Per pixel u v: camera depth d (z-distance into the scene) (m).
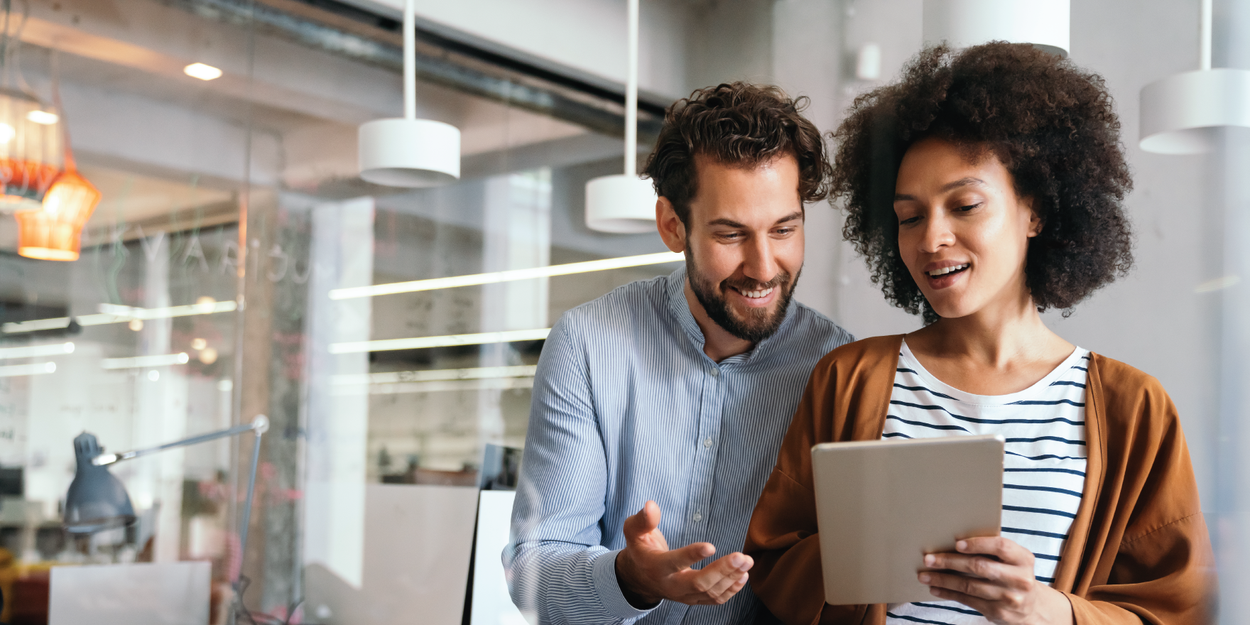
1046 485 0.84
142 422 2.27
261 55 2.42
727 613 1.08
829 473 0.71
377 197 2.63
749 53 2.35
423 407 2.69
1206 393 0.98
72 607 2.02
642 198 2.03
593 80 2.78
